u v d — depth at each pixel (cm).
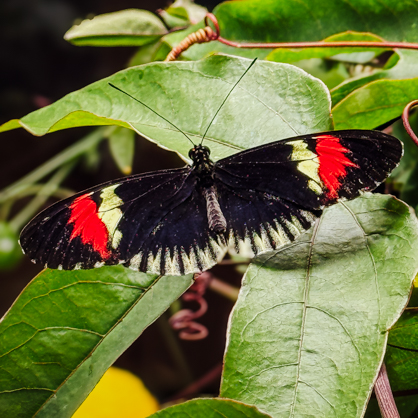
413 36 34
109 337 32
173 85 32
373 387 30
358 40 35
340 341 30
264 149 32
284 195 32
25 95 91
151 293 32
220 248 32
